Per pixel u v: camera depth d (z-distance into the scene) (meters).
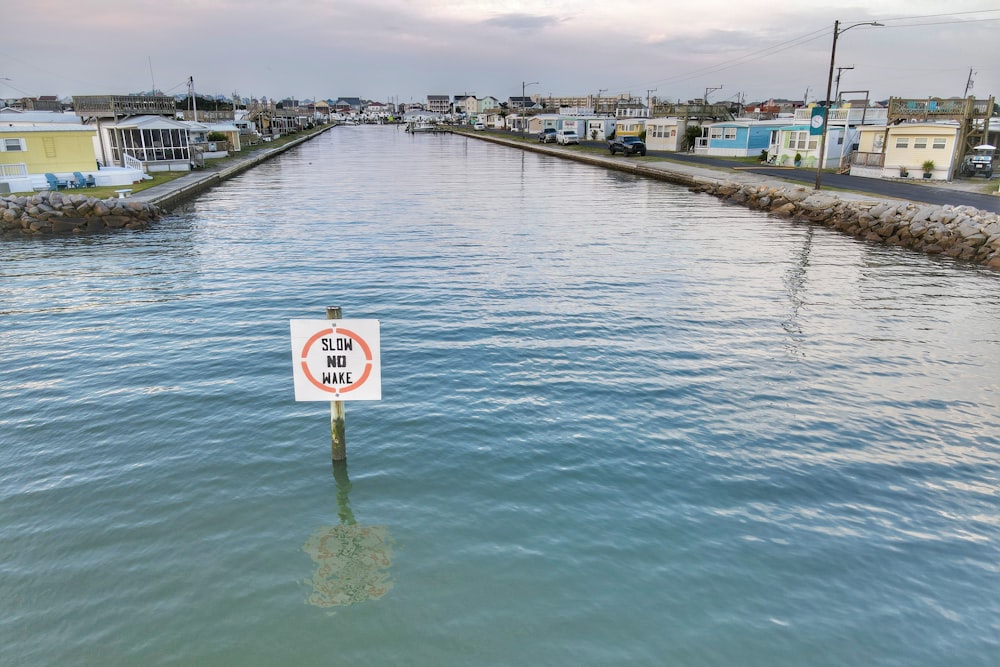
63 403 11.45
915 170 50.66
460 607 6.66
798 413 11.45
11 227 31.20
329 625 6.42
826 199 36.72
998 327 16.89
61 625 6.41
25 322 16.27
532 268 23.11
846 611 6.68
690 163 69.06
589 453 9.82
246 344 14.56
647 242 29.08
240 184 54.84
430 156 92.94
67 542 7.67
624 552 7.54
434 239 29.22
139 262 24.14
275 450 9.82
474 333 15.55
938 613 6.68
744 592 6.91
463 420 10.84
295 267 23.11
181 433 10.35
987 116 50.94
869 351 14.85
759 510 8.45
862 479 9.30
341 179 59.69
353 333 8.41
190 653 6.09
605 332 15.77
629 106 127.06
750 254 26.64
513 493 8.73
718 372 13.31
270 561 7.36
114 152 54.75
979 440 10.62
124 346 14.45
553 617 6.54
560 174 65.44
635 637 6.30
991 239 25.91
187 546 7.61
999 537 8.02
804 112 75.69
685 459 9.72
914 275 23.30
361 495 8.66
